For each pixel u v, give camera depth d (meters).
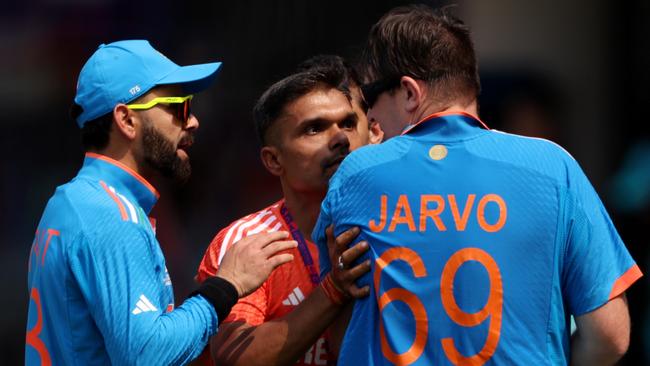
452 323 8.35
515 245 8.37
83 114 10.00
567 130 24.41
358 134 10.63
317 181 10.45
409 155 8.77
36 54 23.56
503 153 8.62
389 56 9.09
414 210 8.59
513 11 24.39
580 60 24.56
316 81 10.46
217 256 10.60
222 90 23.16
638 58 24.27
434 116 8.84
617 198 21.06
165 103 10.04
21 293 23.48
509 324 8.30
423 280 8.46
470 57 9.06
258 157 23.06
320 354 10.32
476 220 8.43
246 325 10.05
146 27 23.31
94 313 9.14
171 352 9.05
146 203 10.12
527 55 24.47
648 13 24.17
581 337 8.64
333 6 23.16
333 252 9.12
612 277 8.49
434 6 22.83
